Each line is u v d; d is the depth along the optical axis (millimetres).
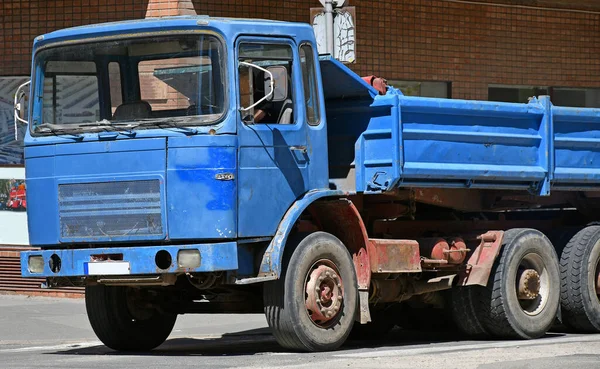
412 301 14641
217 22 11461
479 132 13797
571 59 23328
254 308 12914
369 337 15281
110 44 11961
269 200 11633
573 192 15703
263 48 11773
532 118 14523
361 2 20531
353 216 12477
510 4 22406
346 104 13086
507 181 14328
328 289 12008
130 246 11617
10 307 18516
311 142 12195
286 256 11789
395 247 12977
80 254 11734
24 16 19250
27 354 13016
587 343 12844
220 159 11242
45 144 12023
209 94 11406
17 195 19859
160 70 11680
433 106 13164
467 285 13953
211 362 10867
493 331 14094
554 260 14570
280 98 11406
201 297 13336
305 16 19766
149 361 11211
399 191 13258
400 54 21000
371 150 12984
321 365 10281
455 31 21719
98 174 11680
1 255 19906
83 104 12055
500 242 13914
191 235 11266
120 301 13180
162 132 11391
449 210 14648
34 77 12320
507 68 22453
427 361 10555
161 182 11367
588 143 15219
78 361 11445
